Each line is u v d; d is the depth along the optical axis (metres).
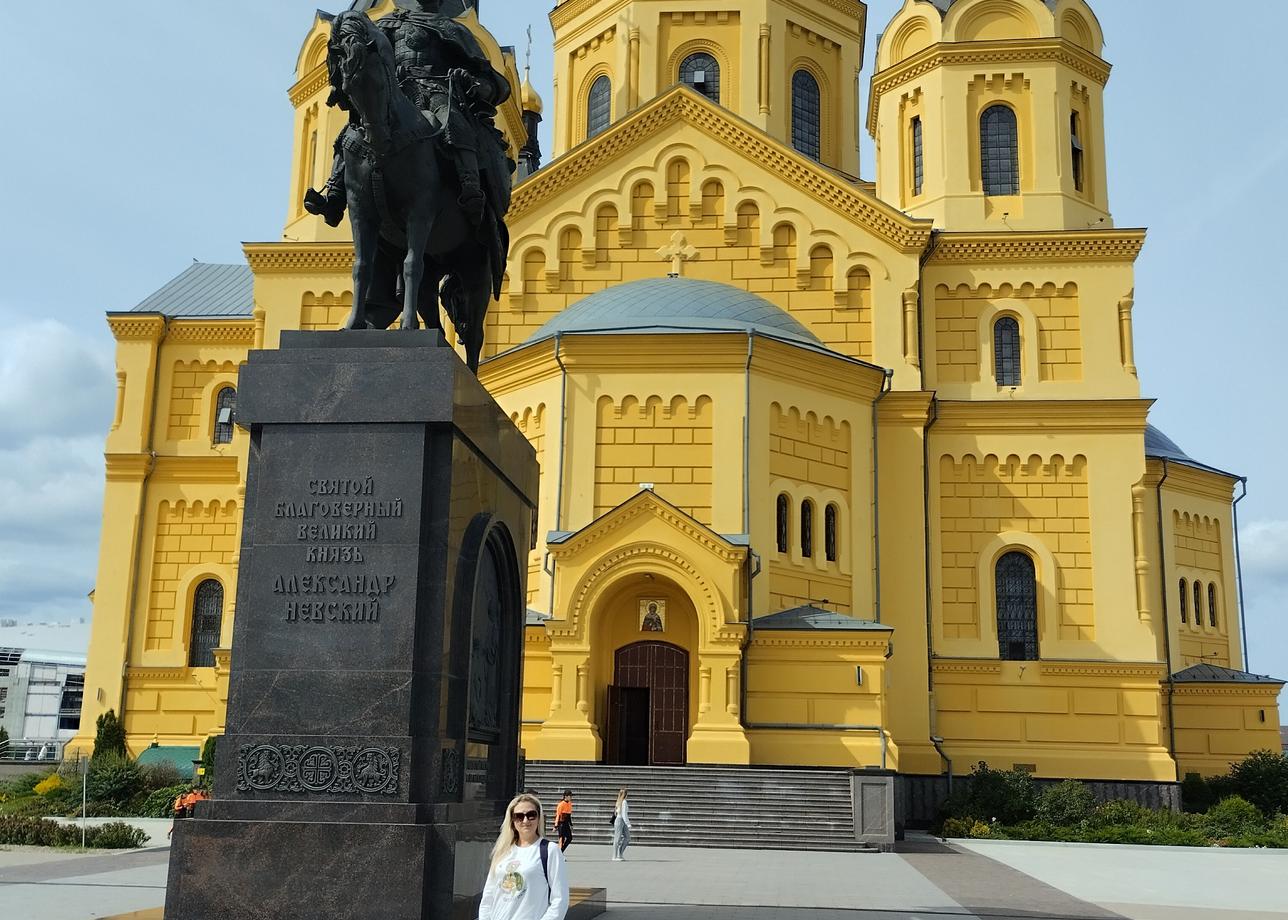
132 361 49.81
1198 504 53.03
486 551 13.80
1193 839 33.53
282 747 11.42
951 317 43.03
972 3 45.06
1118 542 40.75
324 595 11.73
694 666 35.28
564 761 32.38
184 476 48.97
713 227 43.50
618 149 44.06
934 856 28.64
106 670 47.19
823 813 30.20
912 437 40.56
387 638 11.61
